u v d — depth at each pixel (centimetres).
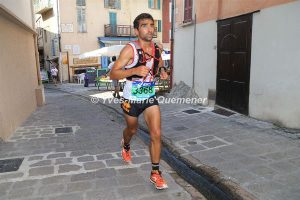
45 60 3028
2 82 572
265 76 617
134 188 342
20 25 806
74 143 529
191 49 917
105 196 323
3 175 382
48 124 700
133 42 321
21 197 323
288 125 571
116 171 392
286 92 569
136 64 321
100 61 2666
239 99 704
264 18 609
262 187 335
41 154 465
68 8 2492
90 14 2578
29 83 895
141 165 413
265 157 426
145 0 2811
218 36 769
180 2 965
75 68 2581
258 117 646
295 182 345
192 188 350
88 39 2600
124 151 417
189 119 685
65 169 399
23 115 748
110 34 2656
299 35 532
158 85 1148
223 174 373
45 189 341
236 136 532
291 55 552
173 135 562
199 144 502
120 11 2711
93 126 674
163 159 457
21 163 425
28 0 1005
